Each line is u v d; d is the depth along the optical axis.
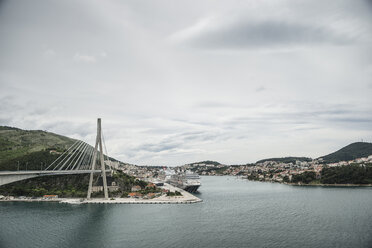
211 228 121.12
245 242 102.00
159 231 115.81
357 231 117.12
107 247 96.12
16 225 124.12
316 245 99.12
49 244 99.06
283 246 98.00
